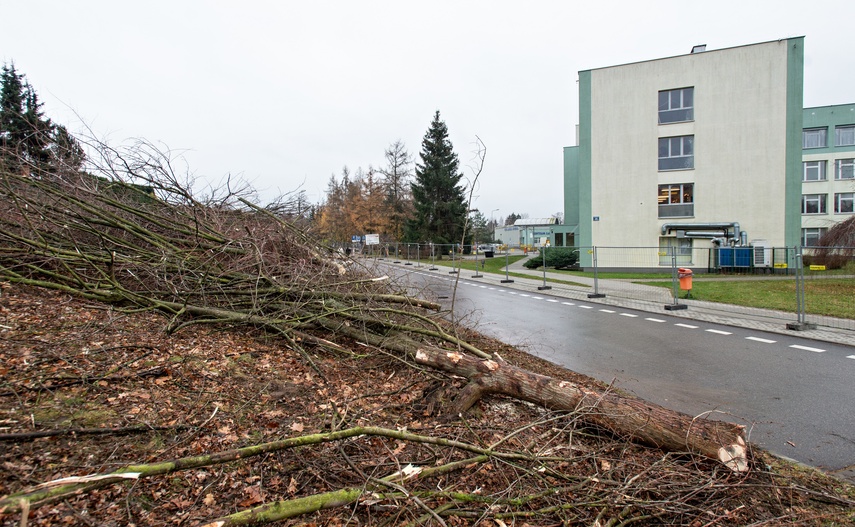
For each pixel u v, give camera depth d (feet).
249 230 20.99
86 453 8.91
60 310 15.70
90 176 21.36
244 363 15.17
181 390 12.27
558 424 12.62
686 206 75.87
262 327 18.49
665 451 11.63
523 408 14.53
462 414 13.32
